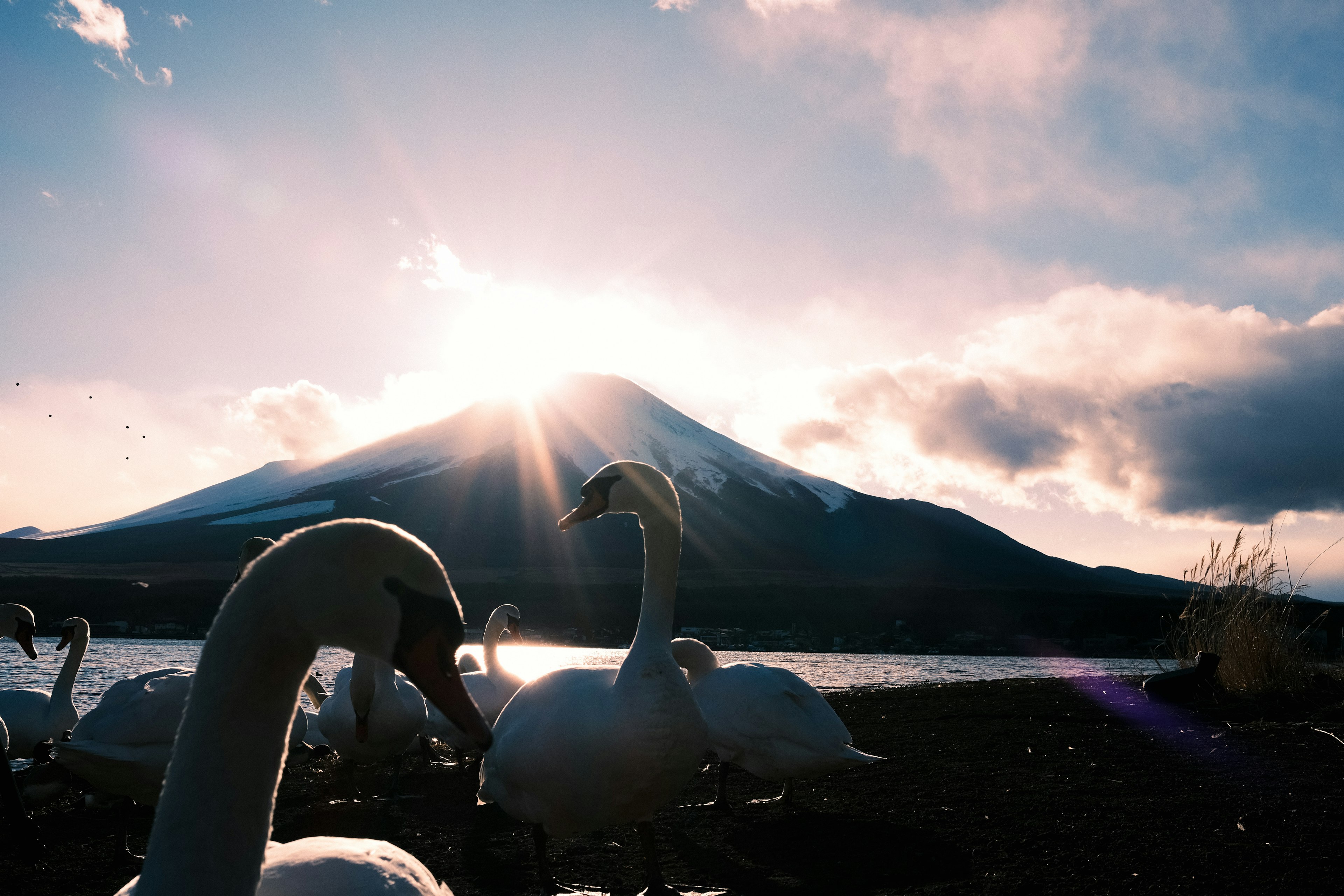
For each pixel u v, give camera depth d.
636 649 5.88
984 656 74.31
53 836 7.48
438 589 2.25
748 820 7.45
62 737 10.12
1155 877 5.41
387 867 3.08
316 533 2.20
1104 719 11.72
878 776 8.64
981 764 8.95
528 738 5.70
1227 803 7.18
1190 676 13.15
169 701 6.73
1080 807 7.10
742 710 7.61
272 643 2.12
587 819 5.71
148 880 1.92
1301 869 5.53
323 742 11.71
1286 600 13.68
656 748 5.49
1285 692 12.84
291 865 2.98
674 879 5.91
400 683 9.52
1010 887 5.32
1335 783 7.86
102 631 69.06
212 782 2.00
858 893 5.41
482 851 6.79
